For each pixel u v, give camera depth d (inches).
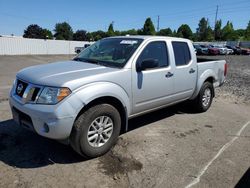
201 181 134.3
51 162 146.8
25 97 143.2
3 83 400.2
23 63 810.2
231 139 191.5
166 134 195.3
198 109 251.8
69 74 147.1
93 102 149.1
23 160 147.7
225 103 305.9
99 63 175.2
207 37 3388.3
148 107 186.2
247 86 427.5
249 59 1139.3
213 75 257.3
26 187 123.1
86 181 130.3
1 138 174.4
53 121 133.0
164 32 3302.2
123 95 161.6
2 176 131.0
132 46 180.1
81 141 142.4
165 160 154.3
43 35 2849.4
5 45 1176.8
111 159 153.1
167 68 196.1
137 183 130.3
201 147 175.0
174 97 209.0
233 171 145.3
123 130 172.6
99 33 3002.0
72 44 1430.9
